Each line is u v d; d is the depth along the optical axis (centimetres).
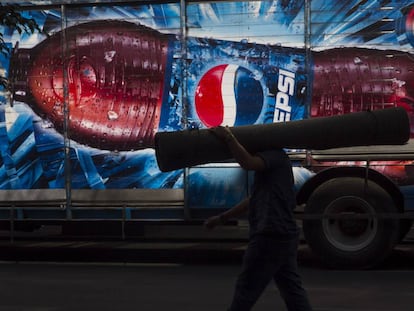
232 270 835
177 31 873
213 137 464
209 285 729
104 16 893
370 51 825
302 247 1017
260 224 415
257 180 429
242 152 416
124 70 889
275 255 413
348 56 830
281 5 847
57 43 907
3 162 928
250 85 855
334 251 822
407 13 815
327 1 834
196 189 870
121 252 980
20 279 776
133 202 892
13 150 924
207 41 866
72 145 908
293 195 428
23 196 923
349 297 656
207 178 866
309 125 467
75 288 716
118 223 969
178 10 873
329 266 835
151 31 882
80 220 913
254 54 855
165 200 884
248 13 855
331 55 835
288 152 841
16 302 643
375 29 823
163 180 883
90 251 997
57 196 914
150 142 884
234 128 454
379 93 823
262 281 415
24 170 923
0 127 927
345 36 831
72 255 983
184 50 870
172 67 876
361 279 756
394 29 819
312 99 839
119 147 895
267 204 417
